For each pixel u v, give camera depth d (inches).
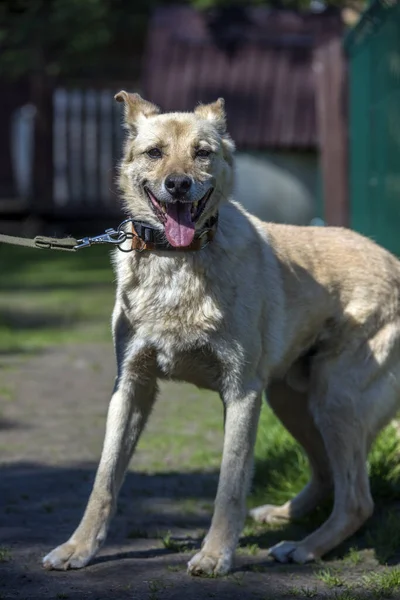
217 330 273.3
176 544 291.3
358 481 295.7
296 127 1043.9
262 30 1176.8
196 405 502.9
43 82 1357.0
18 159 1422.2
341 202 821.2
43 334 705.6
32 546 289.1
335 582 262.5
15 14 1373.0
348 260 311.6
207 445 422.3
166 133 281.1
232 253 276.7
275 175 1029.2
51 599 246.4
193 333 273.9
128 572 268.1
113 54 1401.3
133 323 278.4
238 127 1051.9
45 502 339.6
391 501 336.8
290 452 370.9
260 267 286.2
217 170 282.7
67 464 391.9
